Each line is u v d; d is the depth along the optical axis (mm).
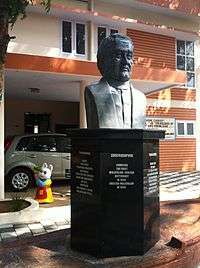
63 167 7184
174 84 7434
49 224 4336
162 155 10023
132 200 2332
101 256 2271
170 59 9992
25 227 4211
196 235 2629
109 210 2301
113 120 2561
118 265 2158
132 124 2664
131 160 2334
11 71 5977
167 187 7180
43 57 6027
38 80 6840
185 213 3346
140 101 2719
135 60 9336
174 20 10039
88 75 6375
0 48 4902
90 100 2562
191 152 10516
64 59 6191
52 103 10750
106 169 2301
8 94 8977
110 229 2299
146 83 7238
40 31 7516
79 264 2170
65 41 7836
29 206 4758
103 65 2619
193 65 10539
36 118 10594
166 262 2289
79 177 2434
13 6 4785
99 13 7945
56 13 7551
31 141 7047
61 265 2152
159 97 10016
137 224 2330
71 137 2492
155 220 2529
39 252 2398
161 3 9383
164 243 2527
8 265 2156
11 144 6906
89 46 8102
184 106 10430
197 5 9992
